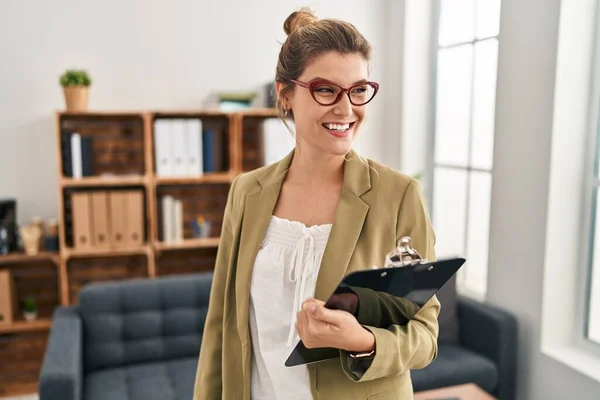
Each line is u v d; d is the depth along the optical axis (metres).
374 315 0.93
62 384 2.45
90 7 3.76
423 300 0.95
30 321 3.66
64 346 2.73
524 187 3.02
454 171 3.89
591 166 2.87
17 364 3.86
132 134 3.94
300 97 0.99
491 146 3.51
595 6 2.78
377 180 1.06
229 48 4.03
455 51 3.83
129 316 3.15
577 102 2.82
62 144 3.77
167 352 3.20
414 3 4.04
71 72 3.49
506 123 3.13
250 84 4.09
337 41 0.95
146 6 3.85
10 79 3.69
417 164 4.19
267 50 4.09
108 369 3.10
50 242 3.67
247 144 4.14
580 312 2.97
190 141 3.75
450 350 3.18
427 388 2.87
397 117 4.19
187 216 4.15
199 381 1.31
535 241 2.96
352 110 0.97
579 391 2.75
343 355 0.94
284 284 1.08
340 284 0.81
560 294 2.96
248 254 1.13
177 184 4.09
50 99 3.77
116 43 3.83
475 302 3.27
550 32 2.78
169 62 3.93
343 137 0.98
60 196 3.57
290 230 1.09
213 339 1.30
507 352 3.01
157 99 3.94
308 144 1.06
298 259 1.05
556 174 2.84
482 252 3.61
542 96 2.86
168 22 3.90
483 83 3.55
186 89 3.98
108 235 3.69
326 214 1.08
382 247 1.03
